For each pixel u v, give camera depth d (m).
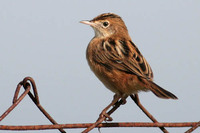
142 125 6.47
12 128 5.76
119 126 6.38
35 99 6.34
